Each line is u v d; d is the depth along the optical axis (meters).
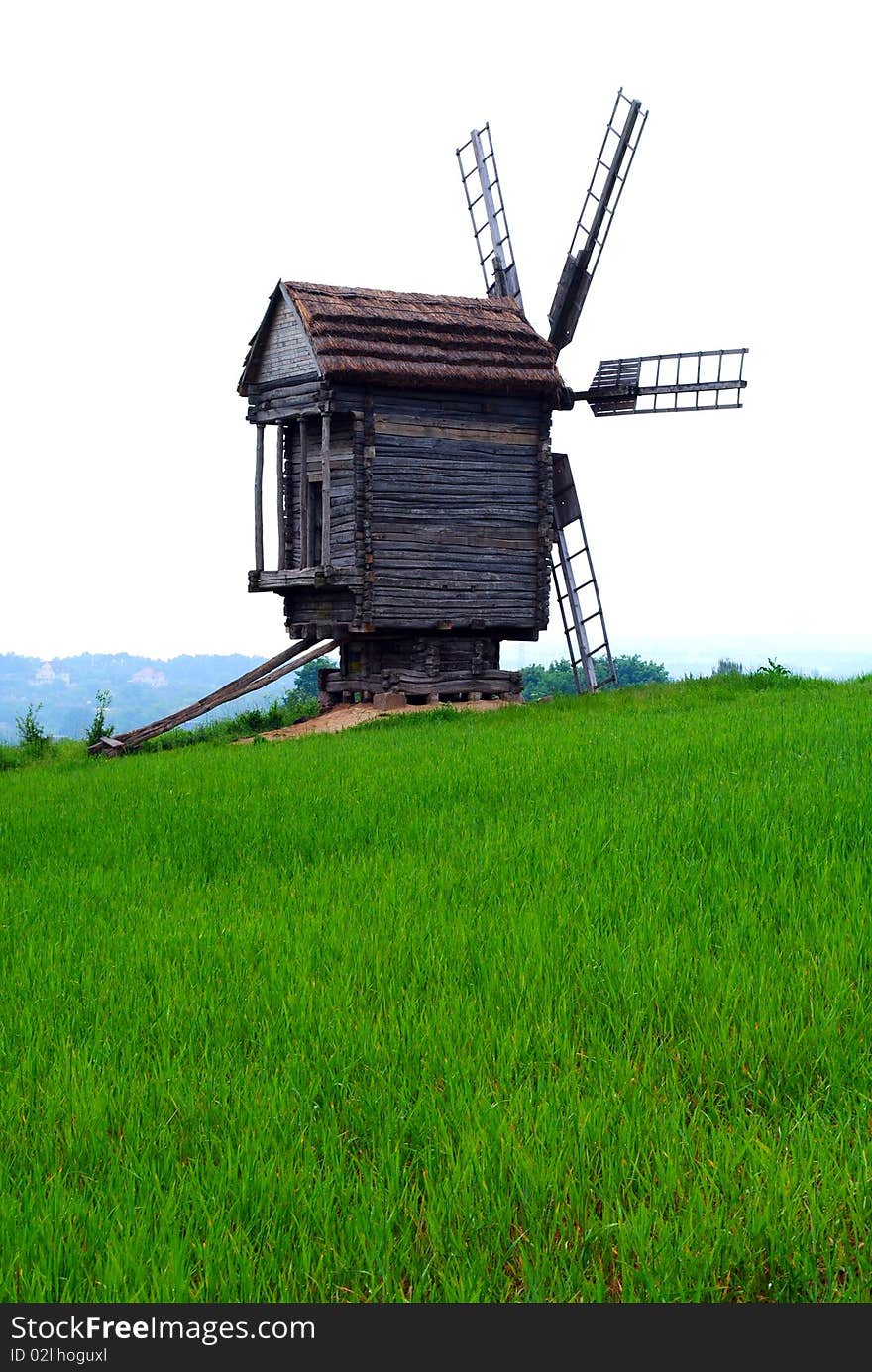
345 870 10.58
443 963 7.58
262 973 7.82
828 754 13.33
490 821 11.82
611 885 8.91
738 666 27.44
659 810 11.04
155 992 7.60
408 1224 4.71
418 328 27.52
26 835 13.48
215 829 12.80
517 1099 5.49
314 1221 4.76
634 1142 5.13
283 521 28.97
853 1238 4.53
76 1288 4.42
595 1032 6.30
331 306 27.02
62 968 8.17
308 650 29.44
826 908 7.85
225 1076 6.07
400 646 28.73
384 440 26.97
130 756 24.91
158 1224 4.80
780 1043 5.88
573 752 15.42
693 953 7.26
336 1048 6.32
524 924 8.07
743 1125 5.19
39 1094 6.05
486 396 27.98
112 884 10.88
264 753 20.58
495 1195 4.84
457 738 19.45
